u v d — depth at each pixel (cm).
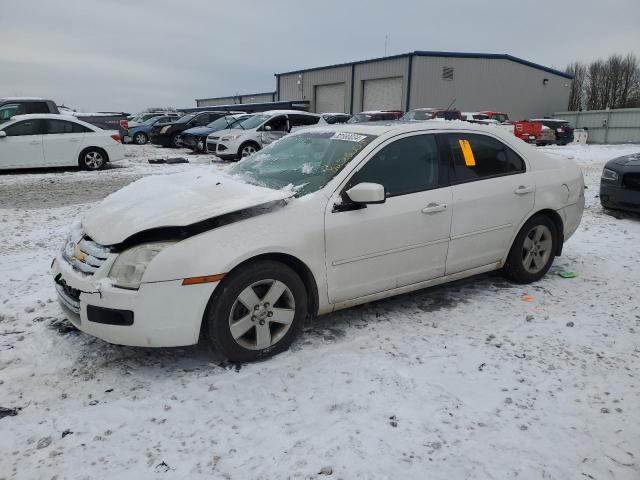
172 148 2358
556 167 504
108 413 288
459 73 3578
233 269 325
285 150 452
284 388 313
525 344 371
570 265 555
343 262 368
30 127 1384
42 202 961
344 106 4016
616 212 848
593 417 287
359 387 314
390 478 240
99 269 315
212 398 303
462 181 431
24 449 259
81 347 362
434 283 428
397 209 389
